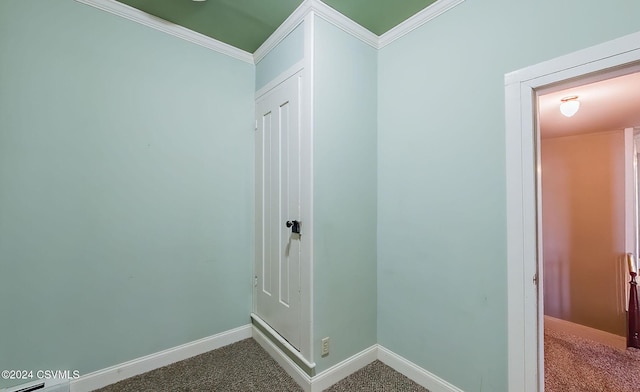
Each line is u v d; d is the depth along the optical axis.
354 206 1.92
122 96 1.81
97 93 1.73
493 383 1.46
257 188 2.35
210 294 2.17
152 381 1.78
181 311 2.04
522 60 1.37
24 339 1.54
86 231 1.70
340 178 1.84
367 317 1.99
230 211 2.28
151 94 1.92
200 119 2.13
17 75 1.52
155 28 1.93
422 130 1.79
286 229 1.95
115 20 1.79
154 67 1.93
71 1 1.66
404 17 1.85
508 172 1.40
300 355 1.76
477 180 1.53
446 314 1.65
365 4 1.72
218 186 2.22
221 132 2.24
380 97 2.07
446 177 1.66
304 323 1.74
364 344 1.96
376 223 2.07
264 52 2.24
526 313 1.35
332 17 1.79
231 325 2.28
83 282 1.69
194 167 2.10
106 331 1.76
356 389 1.72
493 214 1.46
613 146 3.59
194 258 2.10
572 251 3.89
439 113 1.70
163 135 1.97
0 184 1.48
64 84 1.64
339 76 1.84
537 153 1.39
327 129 1.77
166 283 1.98
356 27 1.91
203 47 2.14
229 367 1.93
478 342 1.52
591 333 2.96
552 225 4.08
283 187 1.99
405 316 1.87
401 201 1.92
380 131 2.07
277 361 1.99
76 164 1.67
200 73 2.13
